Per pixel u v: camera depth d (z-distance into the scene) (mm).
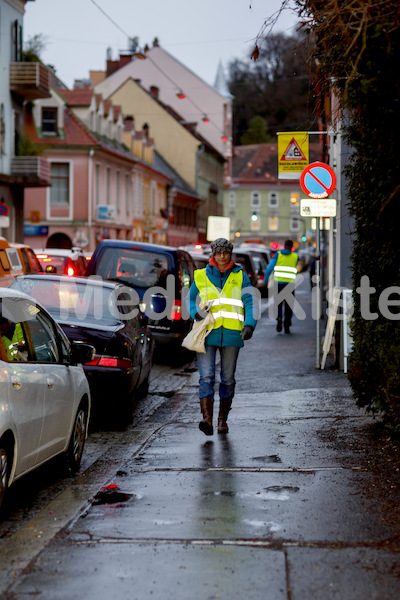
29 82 73938
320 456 15195
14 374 11945
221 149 183625
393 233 14133
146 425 19922
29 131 93562
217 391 24203
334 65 12484
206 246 67250
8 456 11812
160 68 166250
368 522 11289
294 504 12188
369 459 14836
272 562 9820
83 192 94750
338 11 10555
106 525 11336
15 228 78188
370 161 14195
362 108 12844
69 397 14609
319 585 9133
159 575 9461
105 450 17141
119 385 18984
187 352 33250
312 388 23875
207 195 173625
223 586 9133
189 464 14836
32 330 13688
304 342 36812
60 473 15180
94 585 9211
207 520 11484
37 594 8977
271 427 18141
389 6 10258
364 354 16297
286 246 40469
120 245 31219
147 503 12391
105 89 153875
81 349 15320
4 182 74375
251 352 33281
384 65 11344
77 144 93500
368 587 9070
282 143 27000
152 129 153625
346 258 30438
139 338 21188
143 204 124312
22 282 21453
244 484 13383
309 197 26922
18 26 75438
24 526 11625
